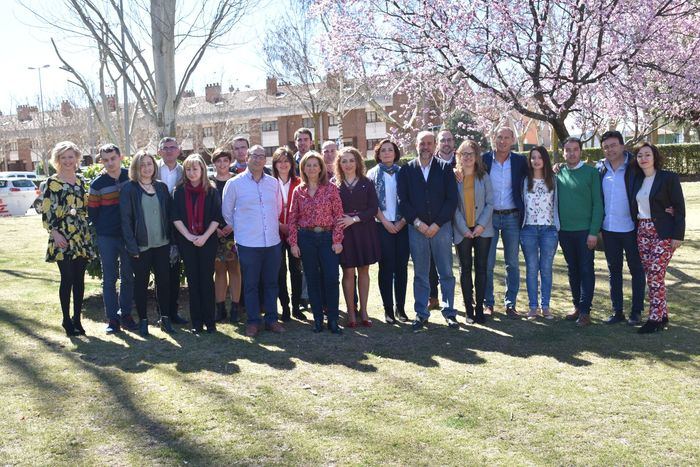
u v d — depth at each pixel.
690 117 15.91
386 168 6.48
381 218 6.36
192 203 5.98
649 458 3.40
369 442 3.62
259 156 5.98
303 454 3.48
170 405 4.20
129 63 9.89
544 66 9.80
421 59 10.00
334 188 6.04
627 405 4.13
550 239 6.46
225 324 6.50
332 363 5.12
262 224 6.02
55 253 5.86
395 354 5.36
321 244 6.06
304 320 6.70
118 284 7.71
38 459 3.44
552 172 6.45
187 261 6.04
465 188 6.29
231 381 4.68
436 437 3.68
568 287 8.13
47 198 5.86
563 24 9.62
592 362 5.05
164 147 6.59
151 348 5.57
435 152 6.38
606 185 6.23
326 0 10.87
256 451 3.52
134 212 5.84
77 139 47.62
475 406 4.15
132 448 3.57
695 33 10.62
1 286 8.38
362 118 45.47
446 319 6.31
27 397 4.35
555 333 5.94
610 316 6.39
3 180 25.20
